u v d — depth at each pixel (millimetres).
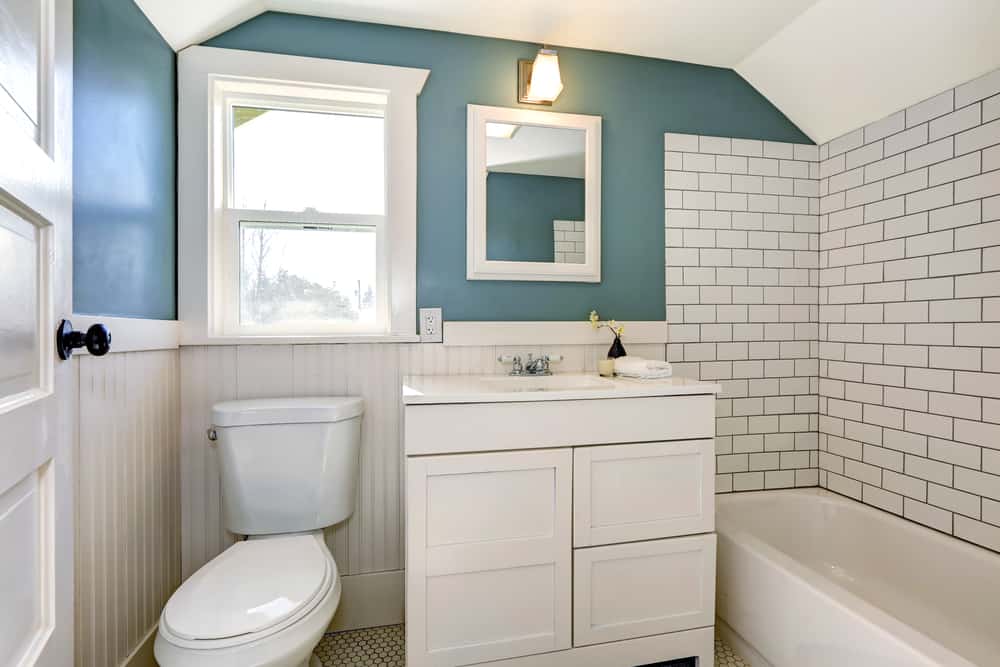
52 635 705
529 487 1361
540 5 1686
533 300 1921
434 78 1825
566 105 1951
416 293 1810
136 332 1320
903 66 1690
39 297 691
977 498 1575
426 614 1303
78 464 1082
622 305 2008
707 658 1493
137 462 1347
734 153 2111
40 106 697
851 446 2027
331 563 1314
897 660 1096
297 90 1741
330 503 1532
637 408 1443
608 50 1981
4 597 590
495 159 1882
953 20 1480
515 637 1356
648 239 2029
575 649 1398
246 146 1775
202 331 1627
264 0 1621
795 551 2051
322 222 1812
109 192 1217
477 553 1328
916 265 1769
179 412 1610
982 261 1563
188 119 1620
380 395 1771
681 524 1478
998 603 1456
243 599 1103
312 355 1719
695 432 1494
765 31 1845
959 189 1627
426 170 1819
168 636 1005
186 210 1620
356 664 1554
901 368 1822
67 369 763
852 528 1931
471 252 1838
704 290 2080
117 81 1255
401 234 1784
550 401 1375
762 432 2145
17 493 626
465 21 1773
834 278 2113
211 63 1632
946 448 1669
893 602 1743
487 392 1335
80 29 1097
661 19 1771
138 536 1351
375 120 1874
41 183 673
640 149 2023
